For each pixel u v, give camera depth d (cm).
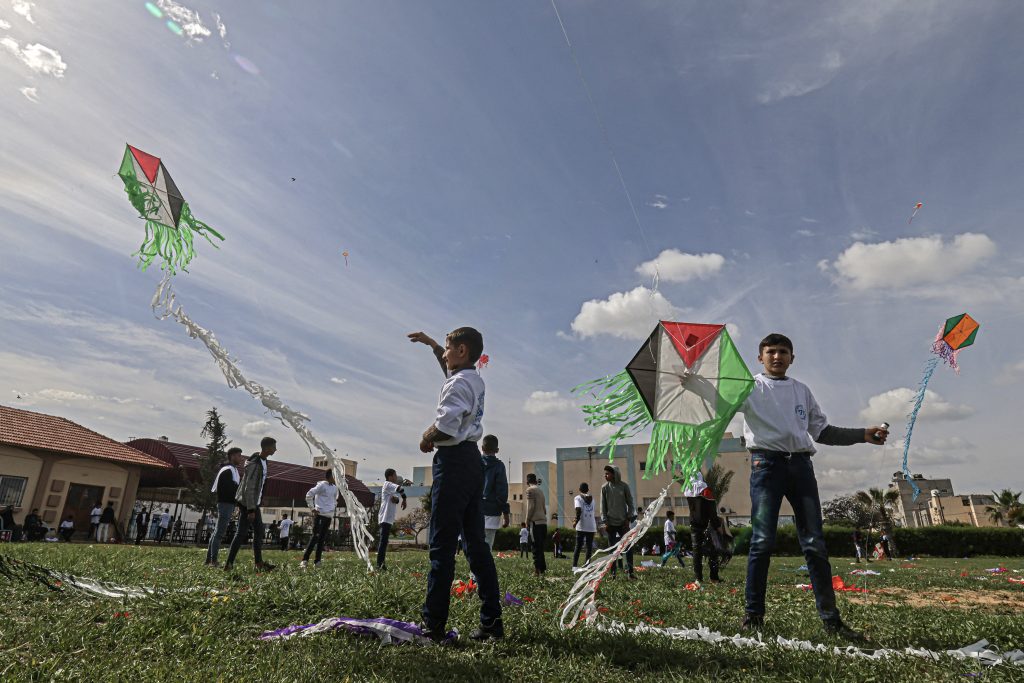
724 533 773
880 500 2356
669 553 1338
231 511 741
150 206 423
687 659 270
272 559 984
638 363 350
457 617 358
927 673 249
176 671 224
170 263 424
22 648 254
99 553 777
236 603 355
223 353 410
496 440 732
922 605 573
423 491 6159
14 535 1916
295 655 251
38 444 2134
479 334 344
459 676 233
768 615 418
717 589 639
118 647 262
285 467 2712
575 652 282
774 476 383
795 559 1948
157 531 2500
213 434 2608
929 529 2753
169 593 381
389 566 828
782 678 244
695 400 345
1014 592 727
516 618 354
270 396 404
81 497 2267
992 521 4038
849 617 412
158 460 2594
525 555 1702
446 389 318
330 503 905
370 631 295
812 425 404
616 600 477
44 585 393
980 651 295
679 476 350
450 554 303
